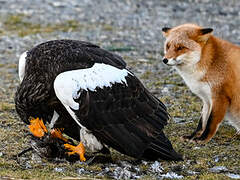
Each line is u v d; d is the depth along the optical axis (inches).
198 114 575.5
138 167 415.5
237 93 481.1
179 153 451.8
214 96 485.1
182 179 389.4
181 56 483.5
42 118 434.9
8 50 891.4
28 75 422.6
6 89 675.4
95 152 435.8
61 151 426.9
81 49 428.5
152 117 426.0
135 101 420.5
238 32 1043.3
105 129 405.1
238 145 479.8
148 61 816.9
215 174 398.3
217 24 1098.7
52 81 410.6
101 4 1256.8
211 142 489.1
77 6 1229.7
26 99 417.4
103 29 1043.3
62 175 386.6
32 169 403.9
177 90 669.3
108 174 400.2
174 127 532.1
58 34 998.4
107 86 407.8
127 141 409.1
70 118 435.5
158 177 395.5
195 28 499.2
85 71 406.0
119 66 431.5
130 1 1289.4
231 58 483.2
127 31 1031.0
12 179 363.9
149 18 1144.2
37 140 424.8
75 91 393.1
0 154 437.4
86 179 368.8
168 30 522.3
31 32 1011.9
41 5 1231.5
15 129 510.9
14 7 1208.8
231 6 1266.0
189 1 1302.9
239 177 395.5
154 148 417.4
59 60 414.0
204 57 483.5
